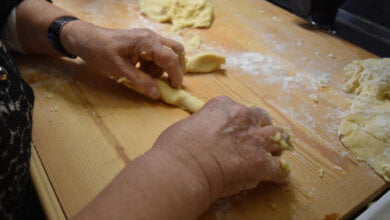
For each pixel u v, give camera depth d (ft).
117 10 3.83
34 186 1.94
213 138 1.70
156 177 1.49
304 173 2.11
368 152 2.23
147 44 2.54
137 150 2.20
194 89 2.79
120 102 2.60
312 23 3.89
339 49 3.43
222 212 1.86
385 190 2.09
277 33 3.66
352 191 2.00
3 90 1.84
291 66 3.12
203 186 1.58
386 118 2.39
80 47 2.61
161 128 2.39
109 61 2.54
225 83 2.87
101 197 1.45
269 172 1.84
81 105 2.54
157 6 3.75
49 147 2.17
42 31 2.77
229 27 3.71
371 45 3.86
